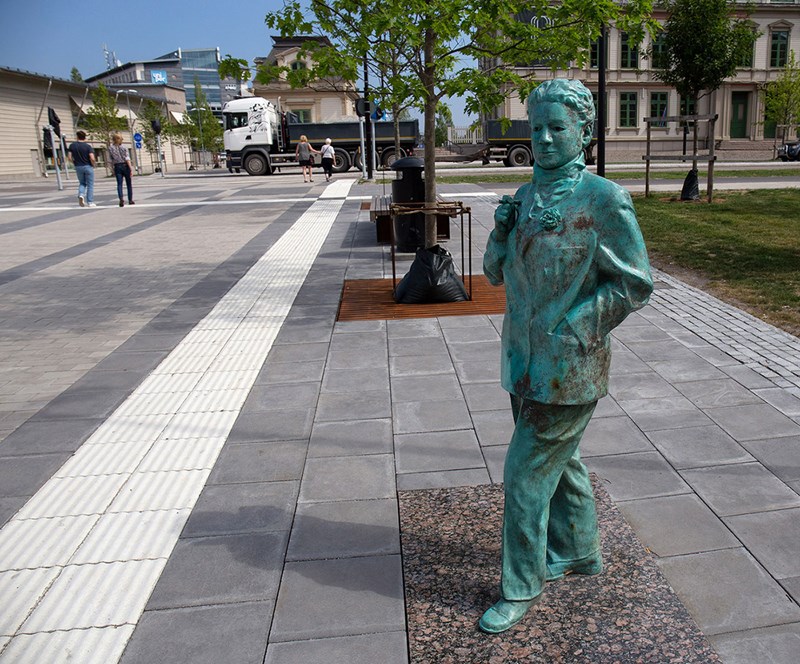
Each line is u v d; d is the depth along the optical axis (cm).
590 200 232
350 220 1513
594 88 4703
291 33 767
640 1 718
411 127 3662
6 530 356
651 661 245
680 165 3419
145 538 344
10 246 1300
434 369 568
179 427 476
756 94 4928
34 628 282
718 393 497
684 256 1003
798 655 252
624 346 607
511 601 263
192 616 286
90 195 2056
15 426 487
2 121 3728
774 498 358
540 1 718
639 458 406
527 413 247
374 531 342
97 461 430
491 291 813
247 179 3312
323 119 5397
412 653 253
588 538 288
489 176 2705
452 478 392
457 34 710
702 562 307
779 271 888
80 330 723
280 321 726
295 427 469
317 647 265
